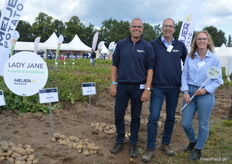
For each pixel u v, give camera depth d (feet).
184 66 14.23
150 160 13.91
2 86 26.35
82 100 26.27
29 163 11.69
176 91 14.29
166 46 13.96
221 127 20.63
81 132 16.70
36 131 16.29
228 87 49.39
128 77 13.34
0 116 18.93
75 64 87.97
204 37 13.17
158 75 13.98
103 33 274.16
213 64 13.50
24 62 19.02
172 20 13.74
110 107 24.93
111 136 16.35
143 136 17.37
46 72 19.54
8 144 13.01
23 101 21.43
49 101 15.42
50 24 230.89
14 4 23.95
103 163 12.95
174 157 14.55
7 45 24.30
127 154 14.38
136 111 13.92
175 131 18.93
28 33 252.62
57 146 13.91
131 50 13.29
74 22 235.81
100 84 37.45
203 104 13.44
